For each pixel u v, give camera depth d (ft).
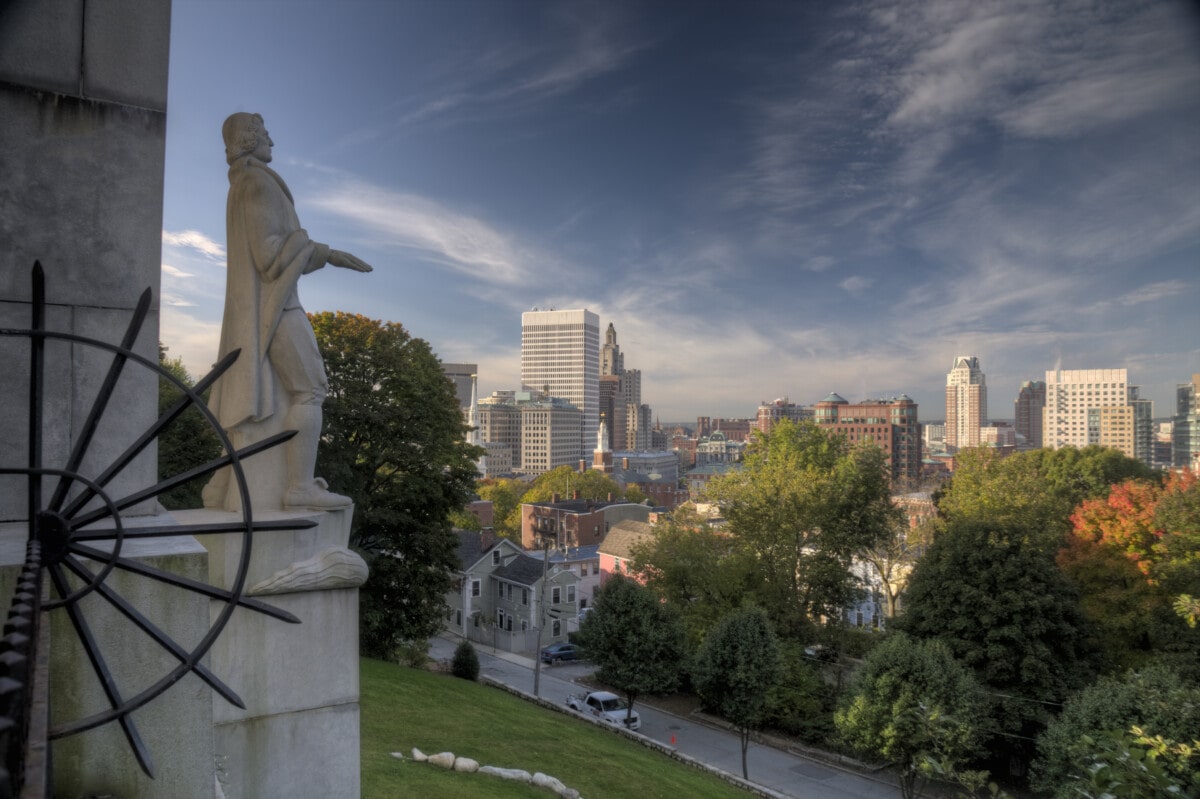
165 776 15.49
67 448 18.21
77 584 14.75
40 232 18.15
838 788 99.14
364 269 27.17
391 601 94.94
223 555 22.63
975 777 32.58
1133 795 23.62
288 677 23.17
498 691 104.73
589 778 58.39
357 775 24.17
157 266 19.57
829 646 133.90
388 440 93.76
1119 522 114.11
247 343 24.45
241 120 25.12
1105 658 106.52
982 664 104.99
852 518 140.56
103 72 18.97
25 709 6.70
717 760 108.88
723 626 102.58
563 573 206.49
